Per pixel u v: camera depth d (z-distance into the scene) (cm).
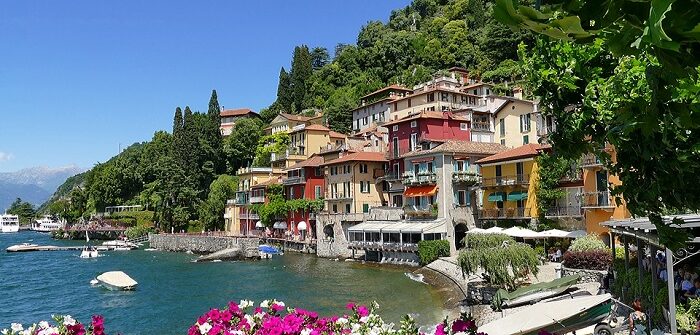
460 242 5762
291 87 16288
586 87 866
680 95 357
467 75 12150
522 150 5522
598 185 4316
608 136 500
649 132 329
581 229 4772
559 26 218
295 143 10800
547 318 1914
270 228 9125
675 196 488
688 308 1673
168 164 12144
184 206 11769
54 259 8569
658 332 869
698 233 1619
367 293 4234
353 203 7344
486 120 7562
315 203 8000
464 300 3456
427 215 6003
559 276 3481
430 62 13600
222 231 10962
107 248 10038
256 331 888
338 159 7681
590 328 2122
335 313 3519
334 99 14200
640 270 2141
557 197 5041
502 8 225
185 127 12394
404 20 16862
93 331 862
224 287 5041
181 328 3434
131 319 3766
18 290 5331
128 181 14838
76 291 5141
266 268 6419
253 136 13388
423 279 4775
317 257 7194
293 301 4062
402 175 6962
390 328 943
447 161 5953
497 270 3234
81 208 16100
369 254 6362
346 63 15375
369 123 11050
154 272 6488
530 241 5181
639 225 1877
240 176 10931
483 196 5847
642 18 216
